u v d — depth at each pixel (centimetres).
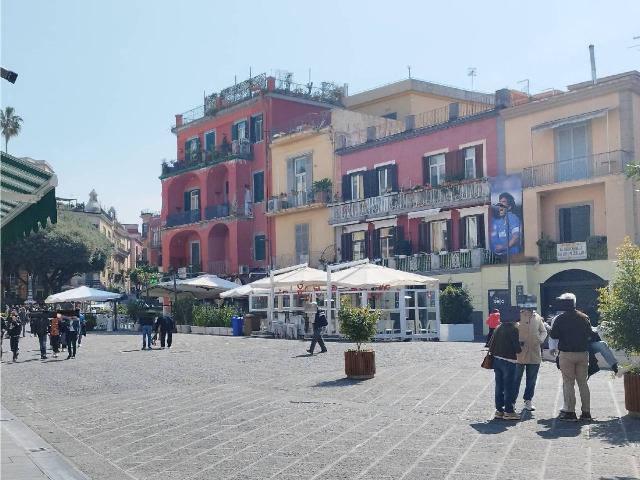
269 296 3347
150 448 933
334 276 2920
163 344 2781
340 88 5066
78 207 9462
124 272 10688
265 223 4716
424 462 793
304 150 4453
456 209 3547
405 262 3712
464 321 3162
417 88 4688
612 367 1072
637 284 1076
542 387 1382
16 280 7162
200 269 5038
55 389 1620
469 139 3541
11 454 903
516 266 3192
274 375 1711
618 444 856
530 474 722
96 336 3881
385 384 1476
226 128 5066
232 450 895
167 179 5369
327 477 743
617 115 2952
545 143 3206
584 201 3059
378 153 4003
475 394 1305
